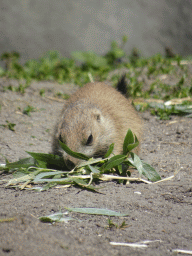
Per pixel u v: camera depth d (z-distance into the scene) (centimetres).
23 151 957
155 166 861
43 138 1085
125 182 744
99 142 802
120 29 3294
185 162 873
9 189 705
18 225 498
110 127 825
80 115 797
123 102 964
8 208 596
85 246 473
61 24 3159
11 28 3044
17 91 1511
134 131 923
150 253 480
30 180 722
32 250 441
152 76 1789
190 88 1443
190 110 1248
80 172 751
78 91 998
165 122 1217
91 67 2292
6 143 1000
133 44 3288
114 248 487
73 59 2522
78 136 759
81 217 578
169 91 1541
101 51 3219
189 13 3375
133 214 597
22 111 1295
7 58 2288
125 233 534
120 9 3322
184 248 502
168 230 550
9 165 780
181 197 672
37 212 583
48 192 673
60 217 560
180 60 1948
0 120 1178
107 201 638
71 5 3191
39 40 3100
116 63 2664
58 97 1530
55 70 2123
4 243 451
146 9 3366
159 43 3347
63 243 466
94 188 673
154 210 616
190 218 593
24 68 2203
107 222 566
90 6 3247
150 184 732
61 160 782
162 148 995
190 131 1109
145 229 550
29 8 3095
